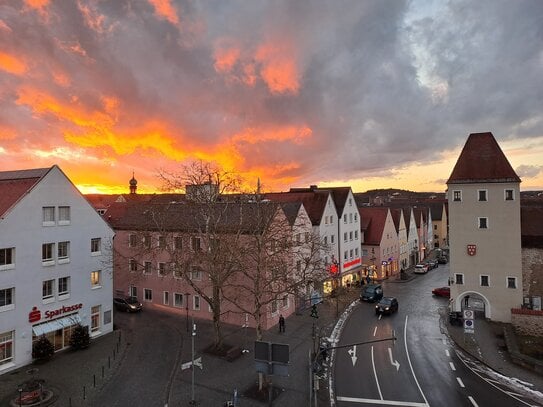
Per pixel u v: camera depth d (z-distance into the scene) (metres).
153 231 41.00
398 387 25.72
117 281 47.78
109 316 35.97
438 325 39.66
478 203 40.78
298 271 35.31
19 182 30.69
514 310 36.94
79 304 32.91
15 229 27.91
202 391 24.78
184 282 41.88
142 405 22.97
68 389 24.92
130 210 49.62
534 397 24.22
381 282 62.81
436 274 70.38
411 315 43.44
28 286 28.75
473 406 23.12
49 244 30.67
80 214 33.25
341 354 31.77
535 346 33.06
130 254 45.97
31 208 29.06
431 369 28.69
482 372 28.12
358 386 25.89
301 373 27.88
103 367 28.27
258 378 26.66
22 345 28.25
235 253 31.17
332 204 54.38
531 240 40.03
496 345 33.34
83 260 33.47
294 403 23.52
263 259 30.25
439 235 107.69
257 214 33.06
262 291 28.73
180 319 40.16
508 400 23.83
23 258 28.42
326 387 25.72
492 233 40.19
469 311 31.41
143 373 27.36
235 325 38.50
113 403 23.19
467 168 41.69
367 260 65.69
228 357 29.94
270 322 38.16
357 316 43.09
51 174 30.72
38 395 23.14
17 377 26.42
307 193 54.75
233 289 37.94
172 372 27.53
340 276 55.28
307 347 33.03
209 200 32.06
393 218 75.38
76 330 31.83
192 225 36.66
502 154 40.72
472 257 40.97
